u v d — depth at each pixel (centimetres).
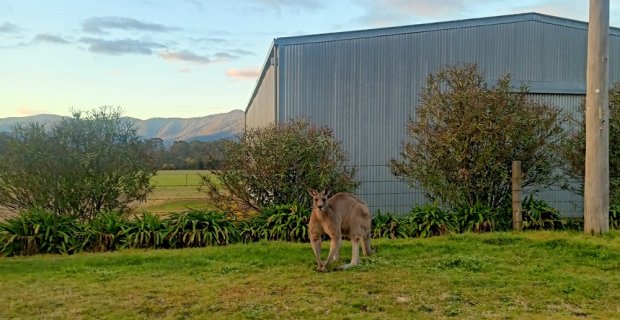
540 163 1112
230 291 641
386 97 1436
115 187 1061
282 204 1080
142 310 572
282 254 855
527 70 1523
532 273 720
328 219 752
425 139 1124
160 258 836
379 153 1432
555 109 1176
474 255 832
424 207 1120
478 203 1098
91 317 552
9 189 1012
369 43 1429
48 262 812
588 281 668
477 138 1059
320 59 1406
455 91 1113
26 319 546
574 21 1571
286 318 541
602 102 995
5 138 1020
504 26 1505
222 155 1136
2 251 897
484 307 572
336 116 1412
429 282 671
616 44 1598
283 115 1388
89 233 948
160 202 1786
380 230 1055
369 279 691
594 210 995
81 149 1045
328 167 1099
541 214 1119
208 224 997
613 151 1156
